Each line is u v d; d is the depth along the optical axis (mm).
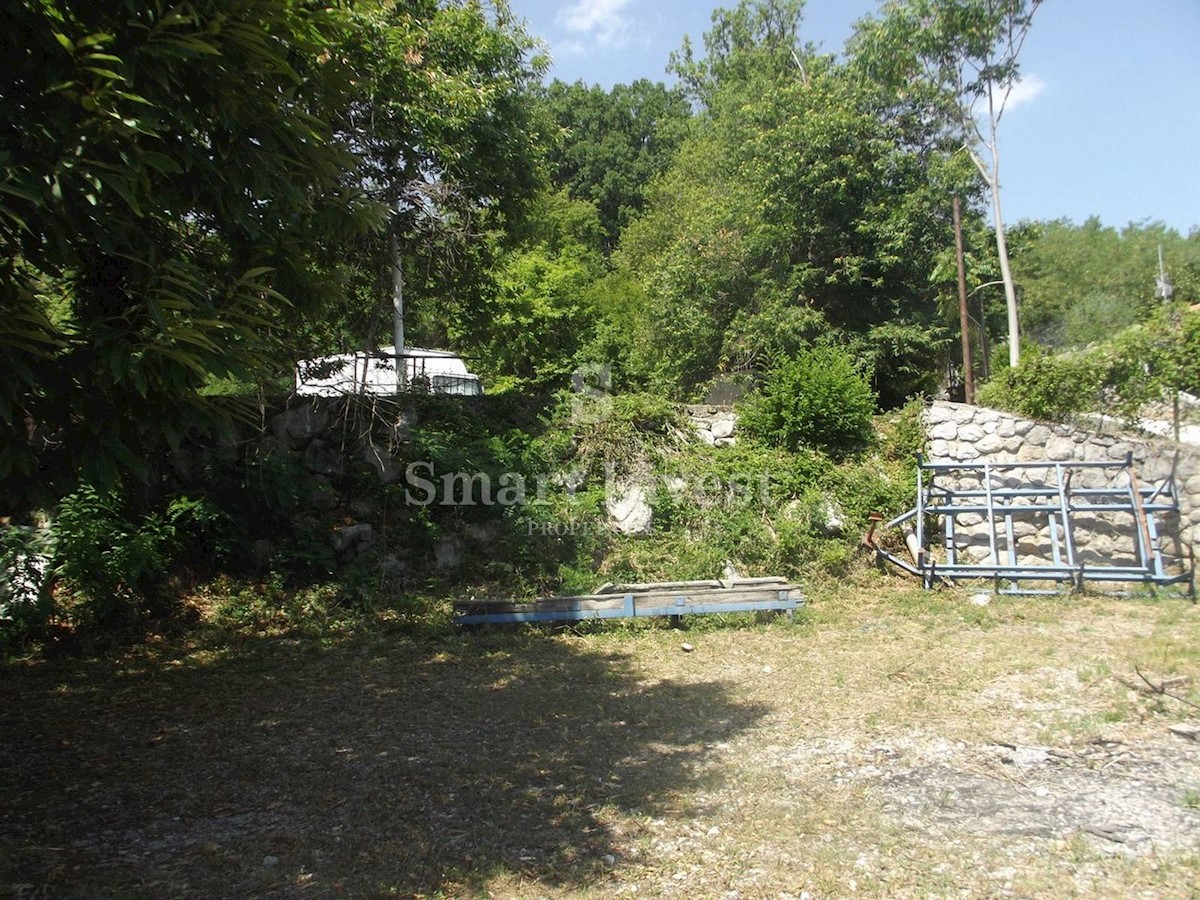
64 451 3398
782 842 3729
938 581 9531
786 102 18469
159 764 4891
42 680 6707
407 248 10477
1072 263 29984
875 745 4906
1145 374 10914
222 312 3680
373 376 11664
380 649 7633
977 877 3383
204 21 3742
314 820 4086
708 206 20297
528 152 11375
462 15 10500
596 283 26188
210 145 3977
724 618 8305
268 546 9008
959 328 18953
